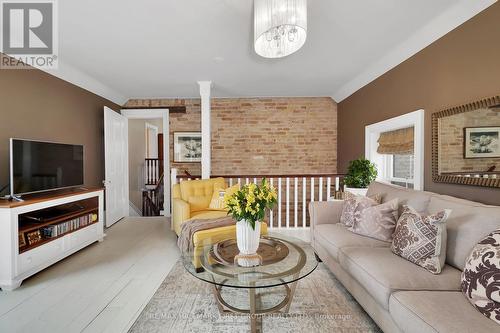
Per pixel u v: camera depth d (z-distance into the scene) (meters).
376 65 3.35
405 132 3.06
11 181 2.42
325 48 2.88
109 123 4.26
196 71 3.61
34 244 2.40
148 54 3.02
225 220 2.73
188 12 2.14
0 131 2.62
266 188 1.87
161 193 6.53
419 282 1.42
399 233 1.77
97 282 2.29
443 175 2.33
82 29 2.42
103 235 3.47
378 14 2.21
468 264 1.28
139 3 2.01
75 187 3.58
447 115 2.28
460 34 2.15
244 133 5.12
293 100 5.11
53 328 1.68
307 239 3.42
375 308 1.58
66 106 3.55
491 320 1.09
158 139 8.12
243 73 3.71
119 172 4.64
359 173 3.41
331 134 5.13
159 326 1.70
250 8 2.08
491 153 1.88
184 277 2.38
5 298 2.03
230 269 1.66
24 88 2.89
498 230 1.31
